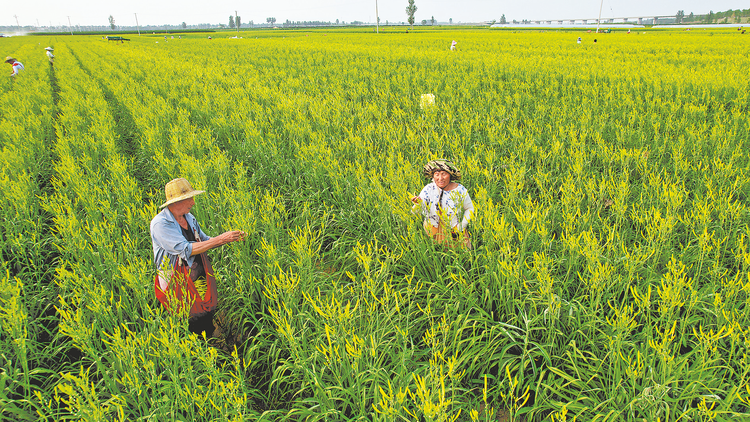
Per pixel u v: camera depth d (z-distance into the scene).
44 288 3.92
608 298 3.28
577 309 3.10
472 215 3.72
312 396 2.95
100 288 3.12
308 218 5.07
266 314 3.65
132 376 2.40
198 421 2.56
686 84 10.39
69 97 11.77
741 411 2.51
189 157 5.88
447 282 3.81
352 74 16.00
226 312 3.83
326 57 23.83
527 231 3.49
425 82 13.05
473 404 2.74
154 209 4.48
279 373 2.99
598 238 4.23
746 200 4.59
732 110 7.95
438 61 18.78
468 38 48.16
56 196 5.59
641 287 3.33
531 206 4.08
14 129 7.96
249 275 3.71
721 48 25.78
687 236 4.09
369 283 2.97
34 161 6.96
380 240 4.47
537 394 2.60
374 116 9.41
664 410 2.36
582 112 8.27
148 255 4.23
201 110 9.75
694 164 5.70
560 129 6.96
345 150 6.77
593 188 4.62
